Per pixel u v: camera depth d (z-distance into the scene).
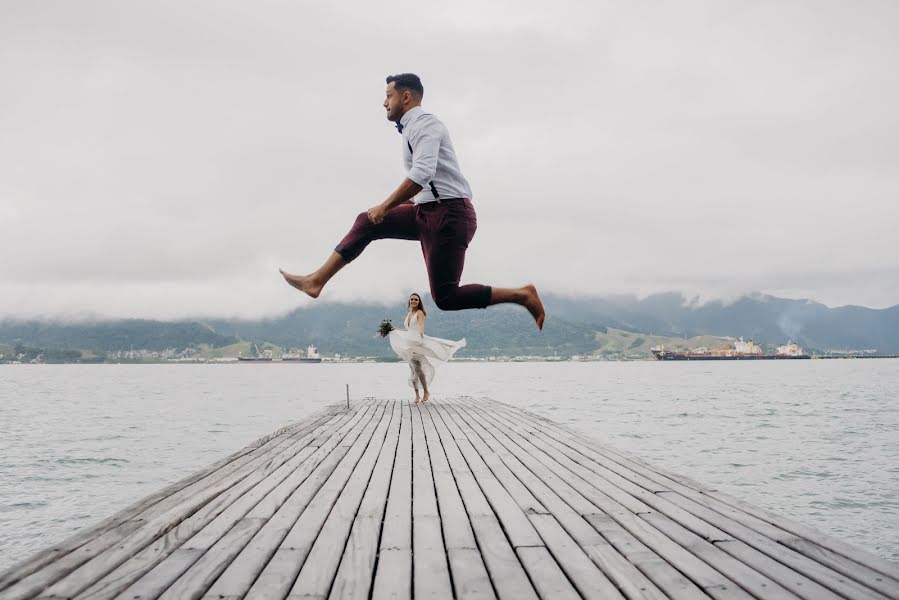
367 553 2.71
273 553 2.72
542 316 2.56
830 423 22.62
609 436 18.36
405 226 2.63
